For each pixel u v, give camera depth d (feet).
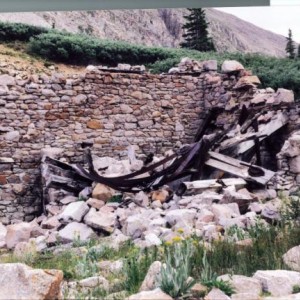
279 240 19.48
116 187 33.35
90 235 26.55
